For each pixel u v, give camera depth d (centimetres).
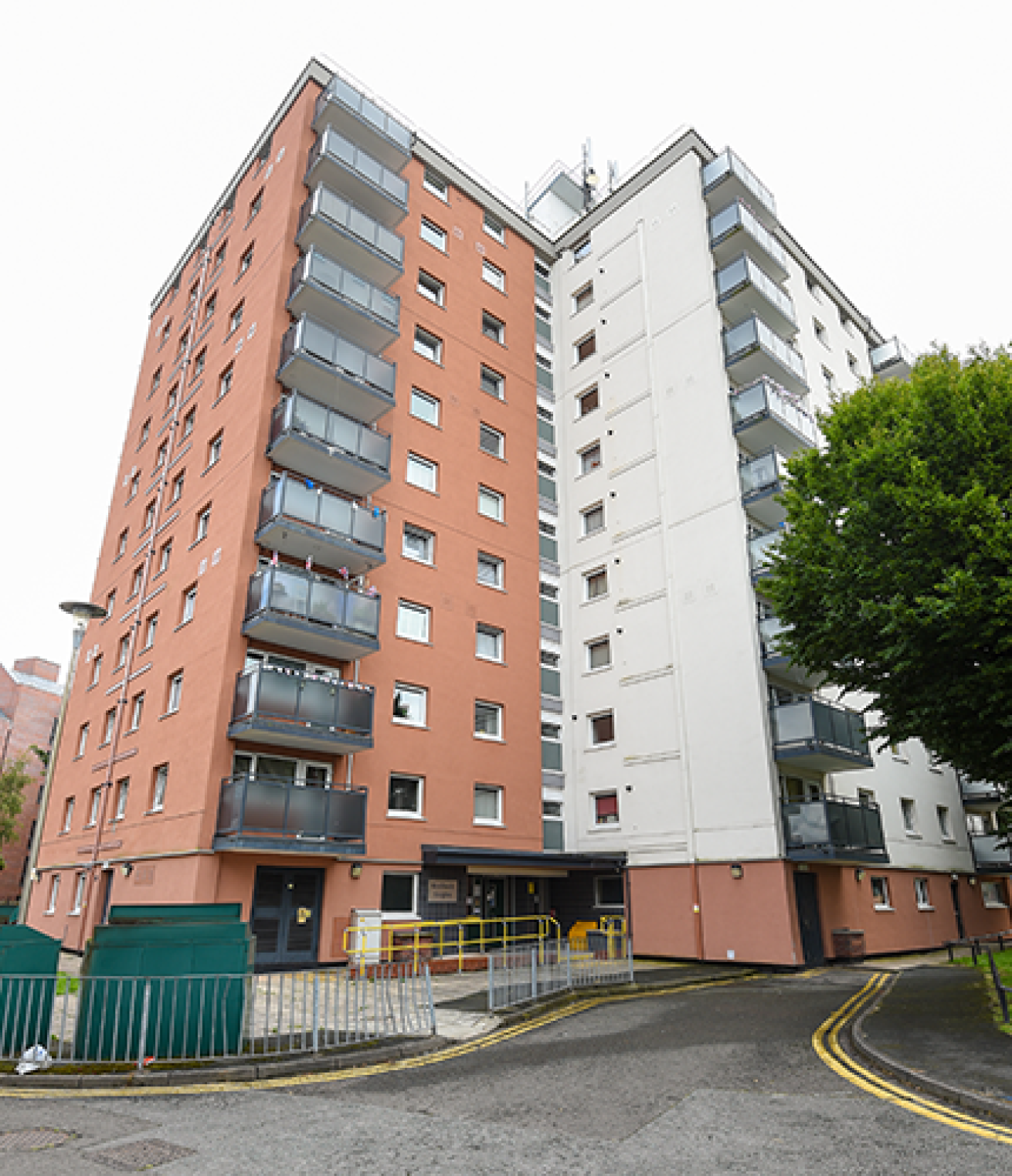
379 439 2008
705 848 1962
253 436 1886
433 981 1512
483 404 2516
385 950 1530
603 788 2244
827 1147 530
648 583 2312
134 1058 795
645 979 1559
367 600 1847
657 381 2489
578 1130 584
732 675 2028
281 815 1562
